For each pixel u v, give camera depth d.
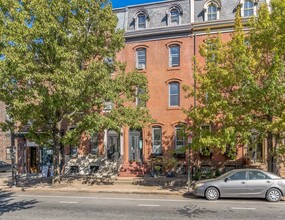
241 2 22.73
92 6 18.03
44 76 16.03
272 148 15.97
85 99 18.41
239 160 21.75
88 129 18.31
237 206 13.06
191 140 16.95
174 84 24.11
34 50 17.17
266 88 14.32
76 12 17.72
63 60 16.67
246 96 15.12
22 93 16.95
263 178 14.44
